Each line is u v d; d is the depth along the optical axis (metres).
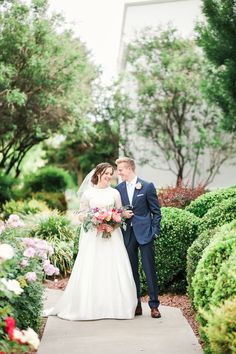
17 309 5.38
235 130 13.30
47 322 6.48
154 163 17.95
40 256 5.87
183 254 8.05
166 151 17.66
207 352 4.79
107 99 19.00
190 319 6.61
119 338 5.69
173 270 8.08
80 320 6.57
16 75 15.31
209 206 9.70
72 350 5.24
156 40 17.98
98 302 6.66
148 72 18.31
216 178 18.09
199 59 17.44
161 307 7.31
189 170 18.11
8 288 4.11
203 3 12.13
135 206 6.84
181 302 7.62
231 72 11.64
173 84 17.42
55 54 15.66
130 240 6.88
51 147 24.61
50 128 17.30
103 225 6.69
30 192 19.66
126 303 6.67
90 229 6.81
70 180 21.41
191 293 6.70
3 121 16.28
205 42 12.16
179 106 18.00
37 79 15.18
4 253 4.11
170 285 8.25
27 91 15.73
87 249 6.80
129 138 18.62
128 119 18.39
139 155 18.53
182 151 18.33
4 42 14.85
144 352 5.16
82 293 6.65
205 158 17.97
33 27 15.16
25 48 15.21
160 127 18.00
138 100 18.17
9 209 15.27
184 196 12.07
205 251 5.20
